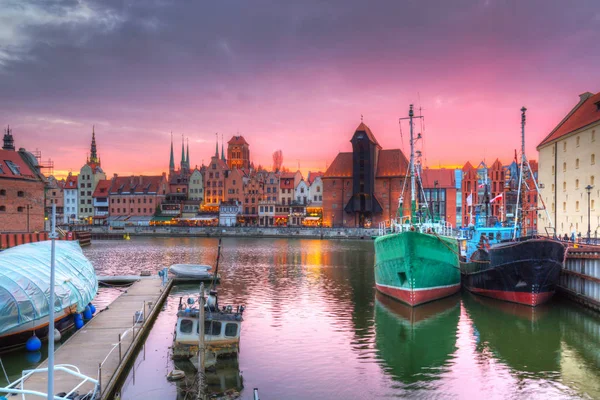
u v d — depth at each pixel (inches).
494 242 1959.9
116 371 938.7
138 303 1621.6
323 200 6491.1
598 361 1128.2
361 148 6186.0
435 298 1763.0
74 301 1318.9
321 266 2896.2
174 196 7258.9
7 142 4281.5
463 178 6058.1
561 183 3038.9
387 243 1756.9
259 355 1156.5
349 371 1059.3
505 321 1477.6
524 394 940.6
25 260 1305.4
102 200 7450.8
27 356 1101.7
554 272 1612.9
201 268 2345.0
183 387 956.0
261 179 7185.0
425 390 957.8
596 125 2519.7
